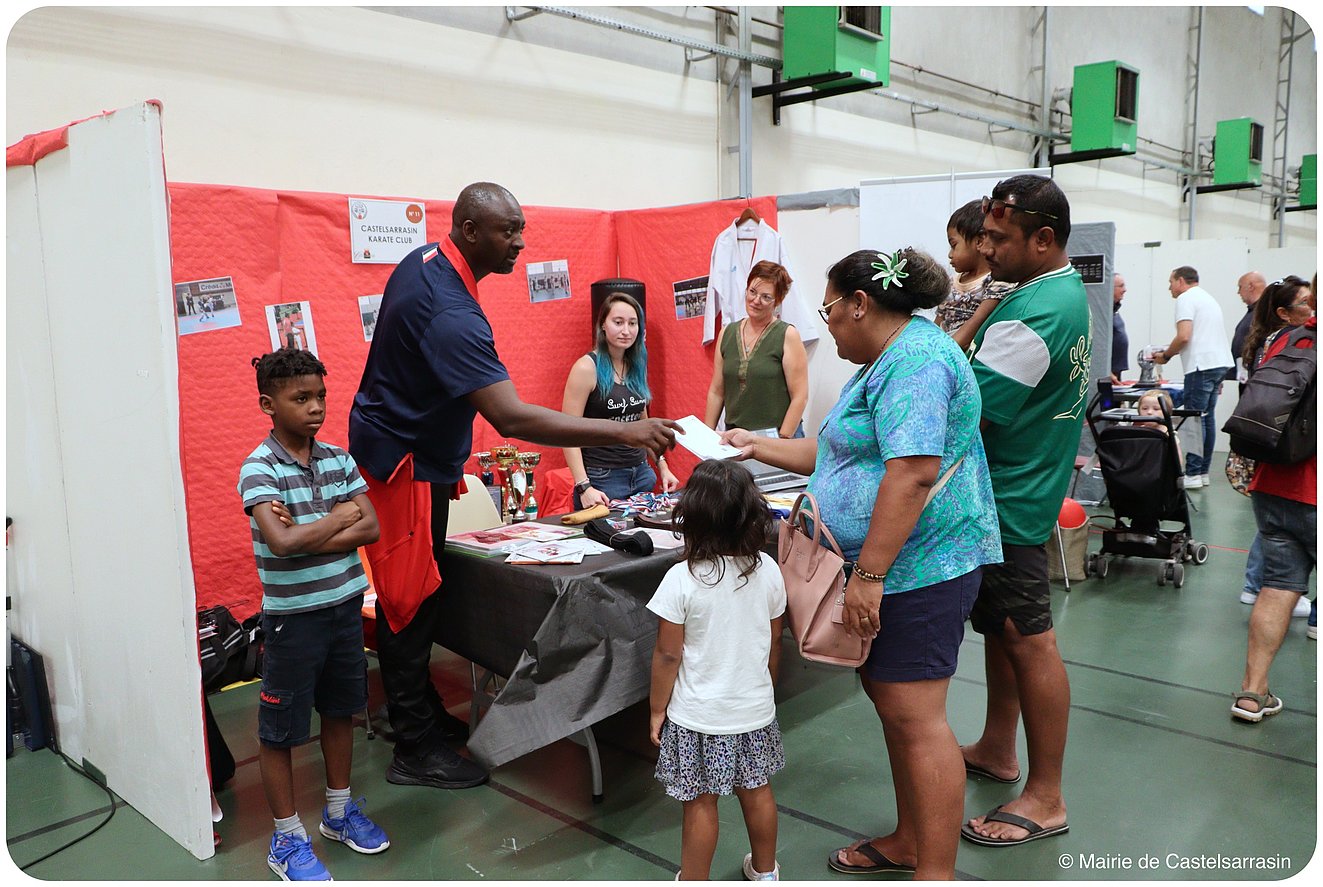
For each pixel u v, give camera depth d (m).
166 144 3.62
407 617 2.57
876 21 6.16
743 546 1.96
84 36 3.38
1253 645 3.02
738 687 1.97
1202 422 7.02
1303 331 2.94
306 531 2.12
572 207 5.18
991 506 1.95
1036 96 9.20
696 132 5.88
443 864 2.25
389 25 4.29
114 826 2.47
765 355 3.89
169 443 2.16
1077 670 3.48
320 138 4.08
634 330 3.60
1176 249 8.66
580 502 3.46
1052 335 2.06
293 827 2.23
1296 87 14.29
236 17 3.79
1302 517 2.88
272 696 2.16
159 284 2.10
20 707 3.00
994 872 2.18
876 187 4.36
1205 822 2.39
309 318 3.79
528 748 2.27
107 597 2.52
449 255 2.45
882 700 1.91
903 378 1.75
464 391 2.35
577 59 5.13
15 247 2.69
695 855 2.01
